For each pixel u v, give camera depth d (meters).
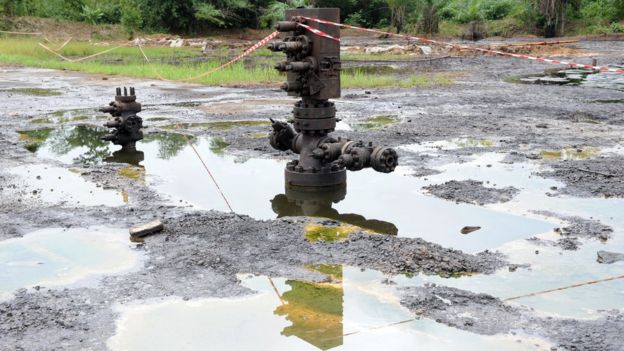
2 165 8.30
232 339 3.80
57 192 7.07
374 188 7.23
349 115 12.78
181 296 4.40
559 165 8.05
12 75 22.61
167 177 7.82
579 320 3.97
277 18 50.72
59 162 8.52
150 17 50.19
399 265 4.87
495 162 8.33
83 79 21.17
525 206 6.38
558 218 5.99
